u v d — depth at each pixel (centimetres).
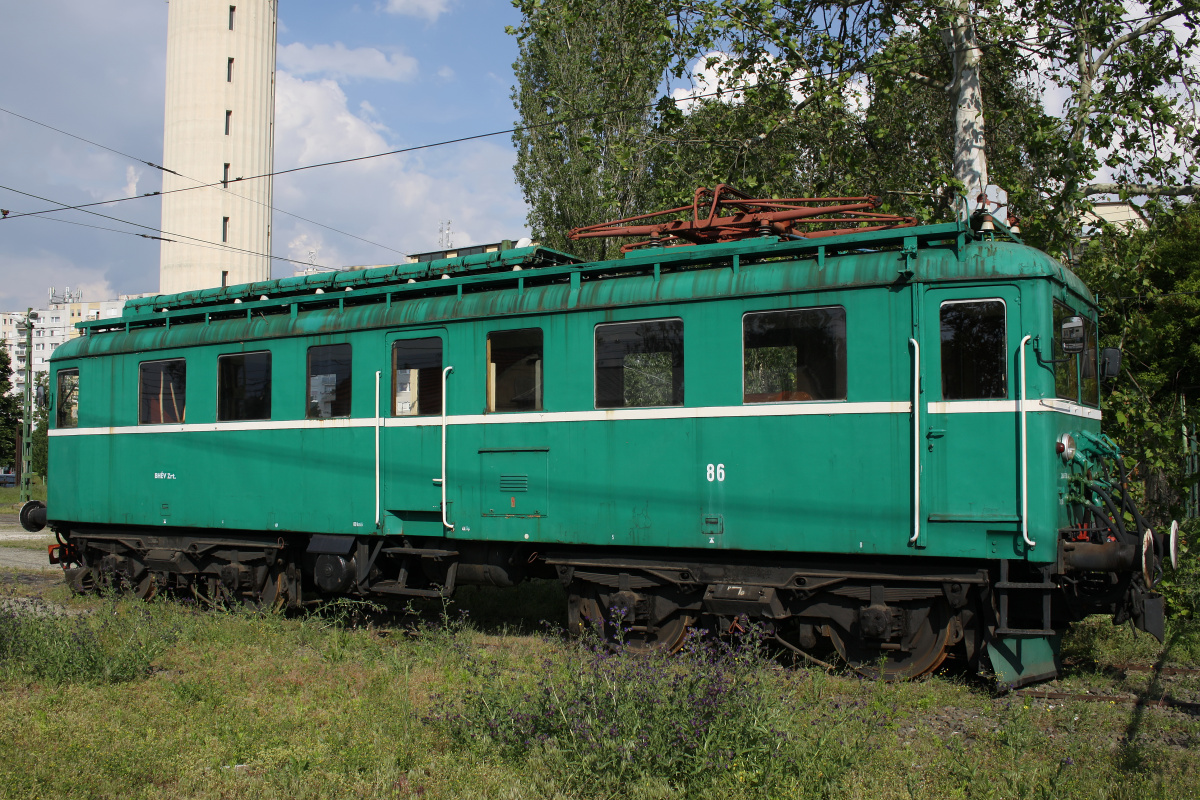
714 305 794
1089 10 1093
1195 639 864
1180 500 1065
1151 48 1118
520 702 580
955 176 1166
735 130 1340
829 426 742
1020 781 494
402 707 641
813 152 1447
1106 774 512
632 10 1266
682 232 899
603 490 834
